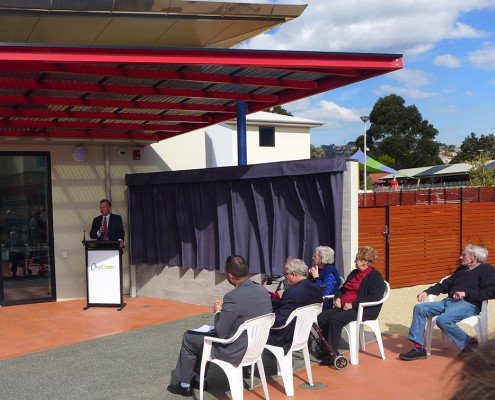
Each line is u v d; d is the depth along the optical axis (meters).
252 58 5.46
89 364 5.79
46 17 7.04
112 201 9.96
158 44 8.77
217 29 8.12
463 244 11.24
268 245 7.43
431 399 4.62
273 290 7.30
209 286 8.45
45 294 9.41
